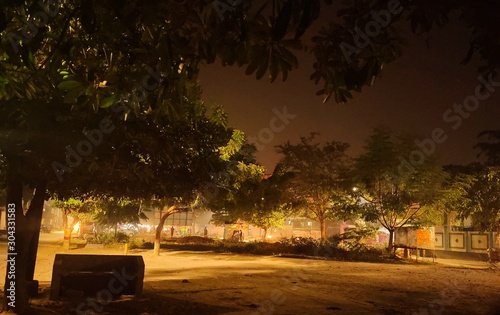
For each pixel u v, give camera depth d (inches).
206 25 156.4
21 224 387.5
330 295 528.4
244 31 145.6
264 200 556.1
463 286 625.9
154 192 416.8
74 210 1258.0
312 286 594.6
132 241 1376.7
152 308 426.6
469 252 1419.8
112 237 1407.5
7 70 222.1
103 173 366.9
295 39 135.8
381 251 1160.2
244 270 763.4
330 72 168.4
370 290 575.8
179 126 381.1
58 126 319.3
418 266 948.6
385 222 1156.5
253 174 618.2
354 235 1193.4
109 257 494.0
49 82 265.0
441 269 872.3
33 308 402.3
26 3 185.2
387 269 836.6
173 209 1081.4
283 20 125.2
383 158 1132.5
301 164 1254.3
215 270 757.3
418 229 1117.7
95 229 1852.9
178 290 531.8
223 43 152.9
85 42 217.3
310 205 1304.1
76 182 386.0
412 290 583.8
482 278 724.0
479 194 1178.6
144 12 164.6
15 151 315.6
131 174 371.2
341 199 1216.8
